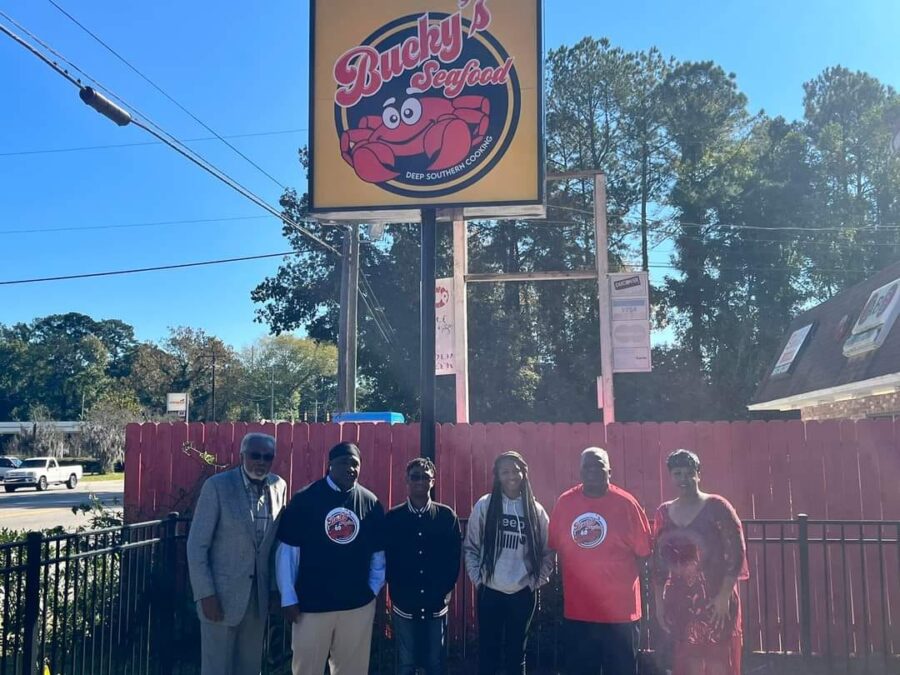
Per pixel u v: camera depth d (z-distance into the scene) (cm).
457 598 780
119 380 9025
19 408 9238
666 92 4000
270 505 543
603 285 1131
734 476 784
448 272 3303
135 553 623
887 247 3662
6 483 3822
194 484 844
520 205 713
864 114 4128
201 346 7719
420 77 739
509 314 3416
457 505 816
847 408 1321
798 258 3700
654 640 656
